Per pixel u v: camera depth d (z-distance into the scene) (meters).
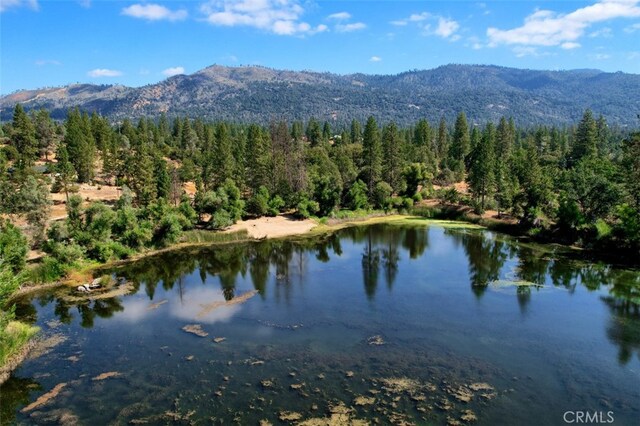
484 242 67.50
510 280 47.84
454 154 137.00
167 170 92.50
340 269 54.94
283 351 32.16
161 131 176.62
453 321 37.09
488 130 123.44
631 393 26.22
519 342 33.00
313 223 83.25
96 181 104.81
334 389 26.94
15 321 37.56
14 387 28.11
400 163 104.12
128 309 41.44
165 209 69.06
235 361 30.75
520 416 24.09
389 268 54.62
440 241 69.69
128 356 31.84
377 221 87.88
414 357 30.89
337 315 39.06
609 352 31.30
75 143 102.81
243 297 44.47
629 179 59.28
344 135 159.62
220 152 93.06
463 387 26.95
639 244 54.06
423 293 44.53
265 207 85.12
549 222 70.25
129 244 62.19
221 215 74.50
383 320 37.69
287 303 42.50
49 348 33.41
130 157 97.00
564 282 46.91
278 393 26.59
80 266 53.00
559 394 26.19
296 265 57.47
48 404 26.17
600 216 64.38
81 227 59.59
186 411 25.03
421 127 143.75
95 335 35.59
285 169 93.25
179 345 33.47
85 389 27.67
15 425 24.28
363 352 31.78
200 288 47.84
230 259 61.00
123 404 25.95
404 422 23.61
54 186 89.56
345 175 101.94
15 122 108.81
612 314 38.12
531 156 79.00
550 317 37.62
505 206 80.94
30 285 47.75
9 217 68.38
